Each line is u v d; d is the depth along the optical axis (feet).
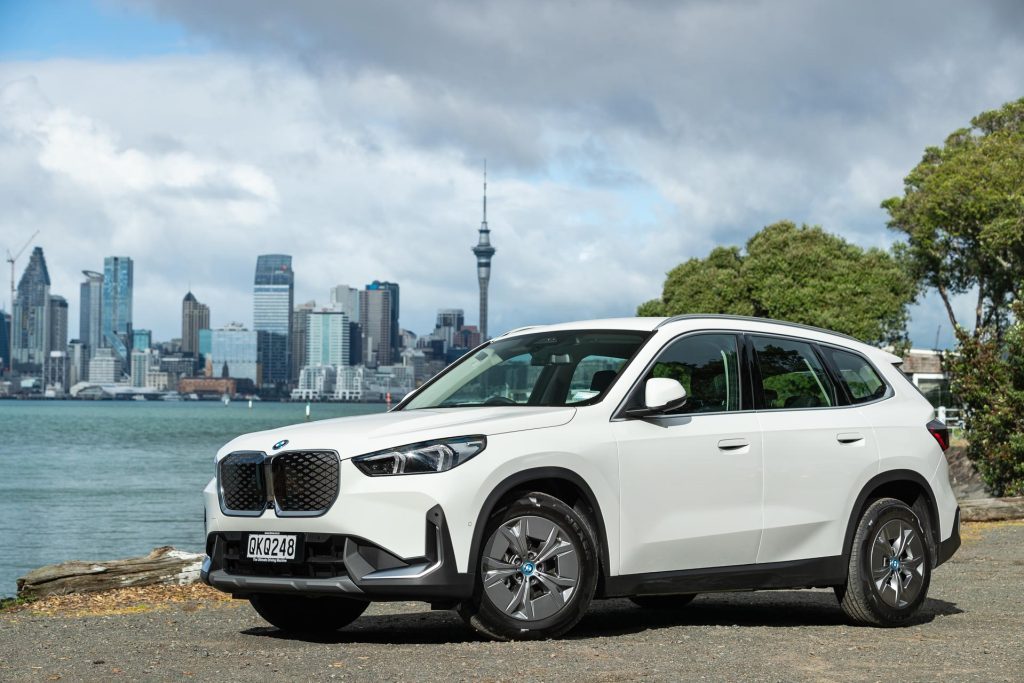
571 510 21.43
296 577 20.80
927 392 181.57
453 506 20.38
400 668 18.56
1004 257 185.47
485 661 19.07
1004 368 63.00
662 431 22.88
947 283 201.87
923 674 18.48
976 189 182.70
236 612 28.09
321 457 20.65
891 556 25.26
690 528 22.95
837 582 24.79
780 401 24.91
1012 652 20.79
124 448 352.90
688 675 18.07
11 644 22.25
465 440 20.85
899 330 207.72
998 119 197.16
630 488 22.29
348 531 20.22
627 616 26.58
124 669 19.03
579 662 19.04
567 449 21.63
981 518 53.93
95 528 142.72
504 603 20.90
